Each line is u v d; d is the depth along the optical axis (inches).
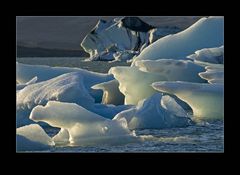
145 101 1819.6
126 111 1782.7
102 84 2352.4
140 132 1695.4
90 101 1942.7
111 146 1466.5
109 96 2372.0
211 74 2086.6
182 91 1932.8
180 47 2588.6
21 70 2421.3
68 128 1502.2
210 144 1504.7
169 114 1797.5
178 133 1675.7
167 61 2222.0
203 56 2409.0
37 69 2445.9
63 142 1521.9
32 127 1464.1
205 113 1987.0
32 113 1455.5
